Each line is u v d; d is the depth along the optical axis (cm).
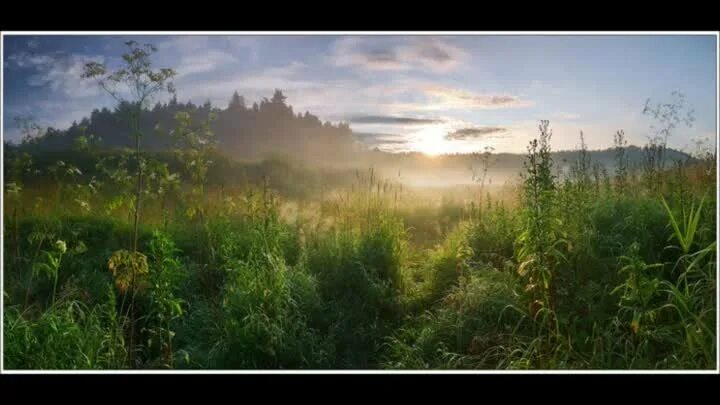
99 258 704
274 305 556
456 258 680
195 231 748
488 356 492
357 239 735
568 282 555
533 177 484
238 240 704
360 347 574
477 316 549
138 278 517
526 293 544
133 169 550
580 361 455
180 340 568
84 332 482
